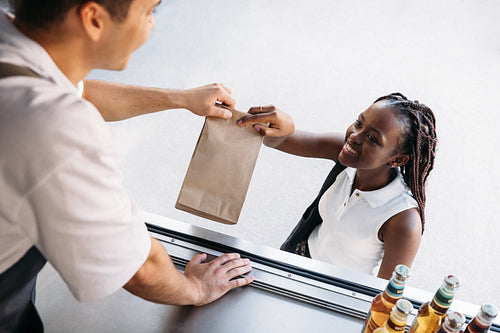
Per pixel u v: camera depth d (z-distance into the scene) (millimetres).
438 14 3188
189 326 701
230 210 836
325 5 3320
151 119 2473
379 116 1199
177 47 2914
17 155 411
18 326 603
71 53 501
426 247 1992
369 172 1279
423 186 1254
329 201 1371
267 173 2250
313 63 2873
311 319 729
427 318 594
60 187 423
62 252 464
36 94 424
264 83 2723
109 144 461
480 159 2332
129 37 488
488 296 1821
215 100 856
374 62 2865
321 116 2570
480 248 1974
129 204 506
